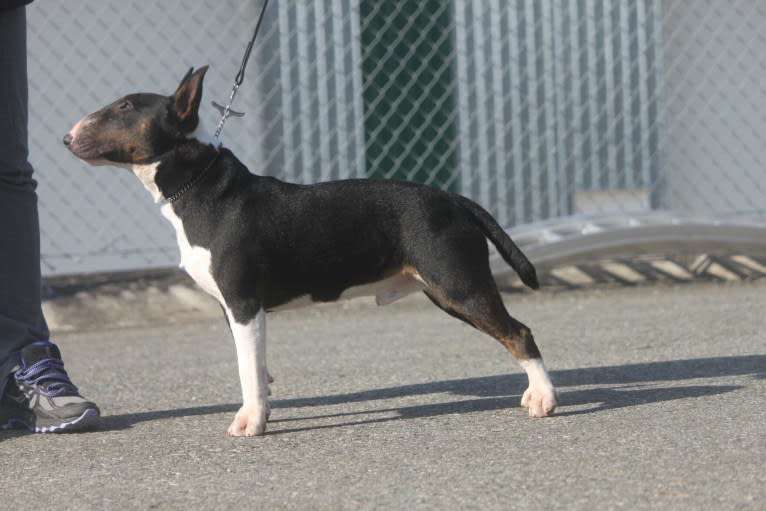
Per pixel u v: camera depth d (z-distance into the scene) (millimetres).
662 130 14375
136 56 12523
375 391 7926
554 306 11930
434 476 5527
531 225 13117
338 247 6711
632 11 14234
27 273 7328
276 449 6293
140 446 6535
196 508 5195
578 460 5688
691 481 5223
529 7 13992
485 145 14008
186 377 8930
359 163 13555
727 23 14414
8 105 7203
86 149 6621
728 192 14508
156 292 12148
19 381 7074
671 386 7484
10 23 7188
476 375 8359
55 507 5324
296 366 9172
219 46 12820
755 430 6121
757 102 14500
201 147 6629
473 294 6660
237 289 6555
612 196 14359
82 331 11750
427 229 6664
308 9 13234
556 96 14148
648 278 13203
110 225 12555
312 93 13305
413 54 13680
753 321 10211
